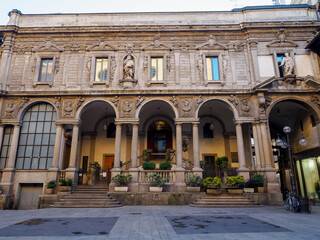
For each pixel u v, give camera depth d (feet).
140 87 56.65
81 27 59.62
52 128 56.39
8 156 54.70
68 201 46.09
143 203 48.16
